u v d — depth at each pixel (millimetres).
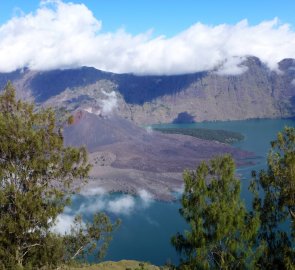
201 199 33500
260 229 34500
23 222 35531
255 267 32188
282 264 32375
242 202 34500
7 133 36219
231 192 34375
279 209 33938
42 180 38312
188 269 32594
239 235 32688
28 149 36812
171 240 34625
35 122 38094
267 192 34844
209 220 32812
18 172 37000
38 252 38906
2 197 35219
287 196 33250
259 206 35062
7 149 35906
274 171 34031
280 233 33969
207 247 32812
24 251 38938
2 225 35969
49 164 37875
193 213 33844
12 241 37219
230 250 32125
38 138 36562
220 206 32812
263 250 32812
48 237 39125
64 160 38469
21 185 37688
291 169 33094
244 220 33656
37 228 38531
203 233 32656
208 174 35250
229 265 32188
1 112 37875
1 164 36469
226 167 34688
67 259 42125
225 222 31797
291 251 32125
